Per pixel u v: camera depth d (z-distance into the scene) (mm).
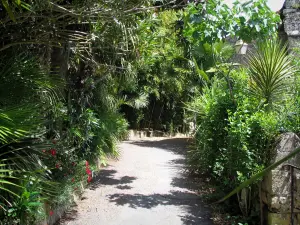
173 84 12359
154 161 7980
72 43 4668
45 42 3789
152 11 4379
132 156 8617
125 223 4055
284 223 3520
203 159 5273
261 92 4559
